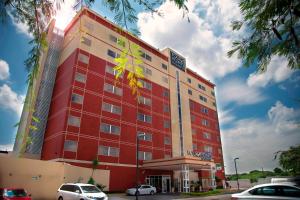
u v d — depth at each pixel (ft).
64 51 120.78
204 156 124.67
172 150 139.33
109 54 119.65
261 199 28.66
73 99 99.81
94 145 100.78
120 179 105.40
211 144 178.29
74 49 109.60
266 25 9.70
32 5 8.23
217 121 197.57
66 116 95.45
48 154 97.96
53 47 124.16
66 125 94.27
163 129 138.92
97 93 109.09
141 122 126.21
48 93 115.34
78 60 106.22
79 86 103.35
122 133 114.11
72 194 54.60
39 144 104.42
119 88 119.55
